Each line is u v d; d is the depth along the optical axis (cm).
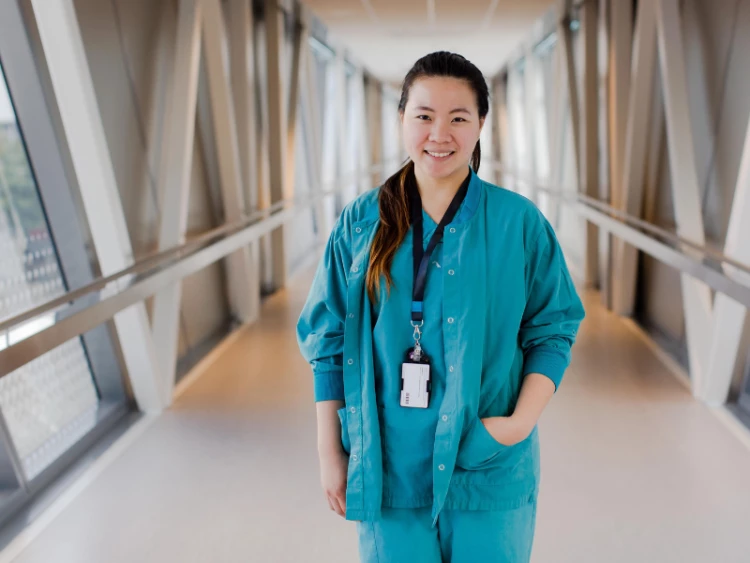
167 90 422
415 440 124
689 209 370
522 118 1243
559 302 129
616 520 254
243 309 545
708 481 280
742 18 328
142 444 329
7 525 260
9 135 295
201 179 500
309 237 944
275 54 603
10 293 286
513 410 129
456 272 121
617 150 502
